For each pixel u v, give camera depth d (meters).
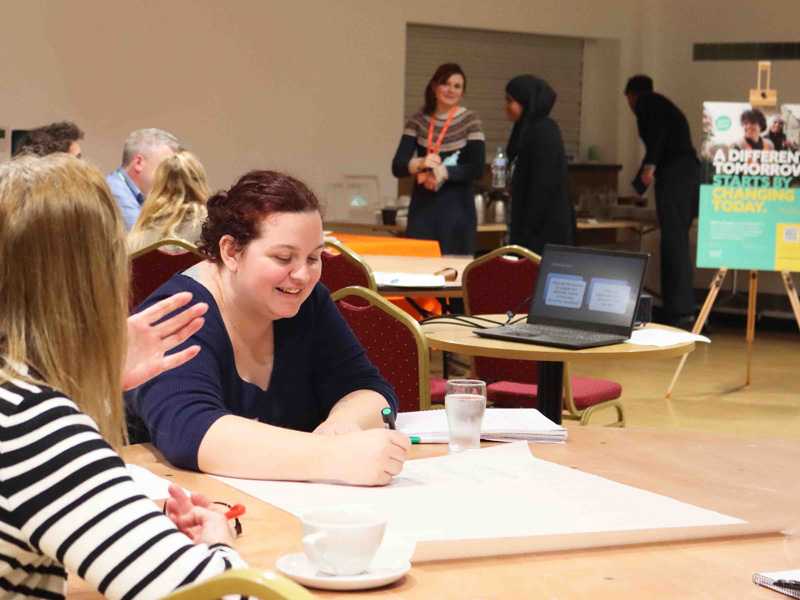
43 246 0.95
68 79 6.81
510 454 1.61
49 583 0.98
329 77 7.93
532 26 9.05
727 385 6.04
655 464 1.59
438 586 1.08
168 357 1.25
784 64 8.84
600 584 1.09
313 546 1.06
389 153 8.30
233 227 1.78
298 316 1.92
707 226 5.98
